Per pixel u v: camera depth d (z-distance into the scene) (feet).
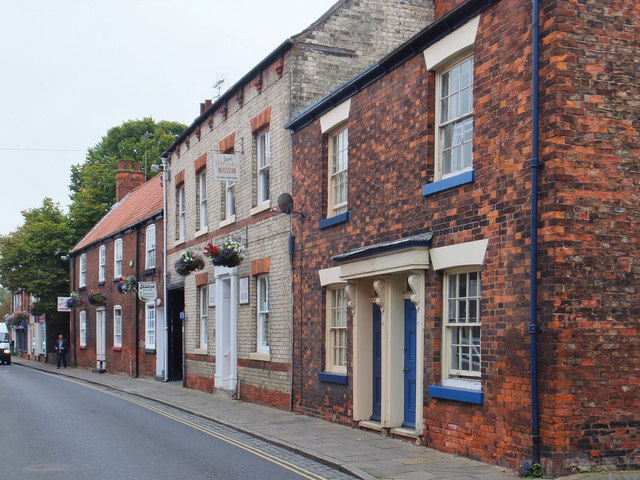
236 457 34.04
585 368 27.09
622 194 28.17
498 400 29.66
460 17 33.40
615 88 28.43
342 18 55.93
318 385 47.55
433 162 35.81
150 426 45.32
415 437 35.58
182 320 82.94
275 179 55.88
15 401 61.93
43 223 144.66
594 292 27.50
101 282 113.09
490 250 30.68
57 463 32.55
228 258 59.41
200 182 74.08
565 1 28.07
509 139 30.01
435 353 34.24
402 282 39.11
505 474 27.68
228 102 66.44
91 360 119.44
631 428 27.43
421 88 36.60
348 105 44.55
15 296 224.12
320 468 31.14
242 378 61.00
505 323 29.50
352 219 43.47
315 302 48.47
